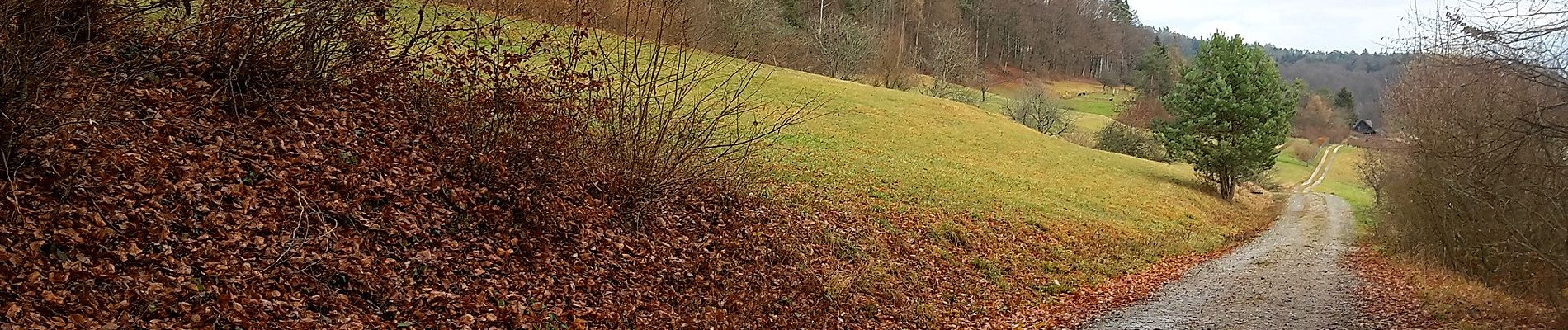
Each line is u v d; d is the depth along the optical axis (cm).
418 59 1198
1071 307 1458
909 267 1534
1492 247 1419
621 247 1138
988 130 4191
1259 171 4200
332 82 1159
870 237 1638
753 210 1488
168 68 1009
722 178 1498
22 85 700
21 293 627
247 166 928
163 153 873
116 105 877
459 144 1155
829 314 1170
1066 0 11819
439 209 1018
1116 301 1514
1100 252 2078
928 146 3350
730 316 1066
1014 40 11250
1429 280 1722
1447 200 1698
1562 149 1030
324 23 1109
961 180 2686
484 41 1354
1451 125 1603
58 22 765
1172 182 4206
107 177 796
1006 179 2966
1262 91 4078
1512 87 1197
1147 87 8606
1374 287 1636
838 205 1820
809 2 5862
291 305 748
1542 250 1216
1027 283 1636
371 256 875
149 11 1043
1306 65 9656
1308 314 1363
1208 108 4125
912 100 4516
